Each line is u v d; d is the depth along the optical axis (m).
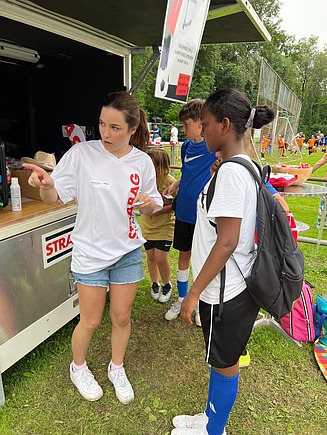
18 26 2.43
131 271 1.77
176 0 1.51
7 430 1.71
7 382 2.00
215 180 1.26
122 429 1.75
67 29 2.45
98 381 2.04
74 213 2.18
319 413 1.89
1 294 1.75
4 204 1.87
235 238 1.20
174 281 3.36
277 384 2.09
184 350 2.36
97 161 1.57
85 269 1.67
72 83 3.24
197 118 2.17
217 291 1.33
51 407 1.86
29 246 1.88
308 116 49.12
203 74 27.61
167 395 1.98
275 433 1.76
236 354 1.40
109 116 1.45
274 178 2.79
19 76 3.21
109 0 2.03
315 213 6.27
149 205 1.70
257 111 1.30
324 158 4.36
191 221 2.40
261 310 2.79
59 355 2.24
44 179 1.44
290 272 1.32
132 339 2.46
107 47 2.84
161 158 2.57
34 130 3.44
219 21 2.50
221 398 1.48
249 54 34.16
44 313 2.06
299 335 2.46
